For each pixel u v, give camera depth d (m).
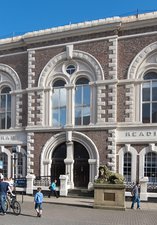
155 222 19.06
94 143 31.20
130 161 30.14
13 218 19.45
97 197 24.34
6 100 36.28
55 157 33.38
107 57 31.34
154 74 30.22
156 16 29.75
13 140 35.22
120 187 23.78
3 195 20.84
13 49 36.03
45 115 33.59
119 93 30.89
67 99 32.84
